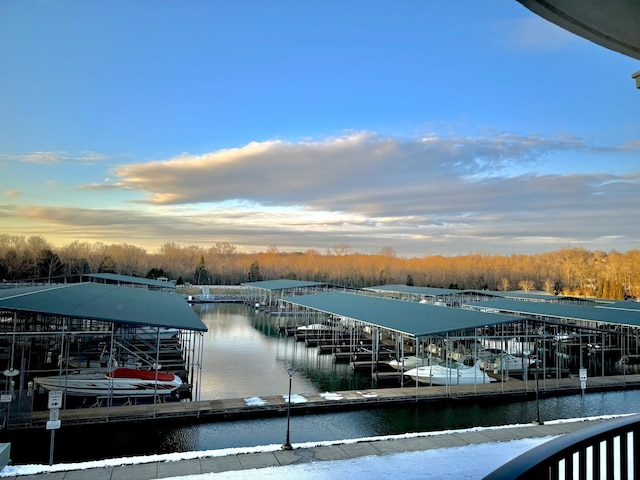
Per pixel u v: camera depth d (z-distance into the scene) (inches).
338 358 1010.7
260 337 1295.5
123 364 860.6
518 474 69.5
